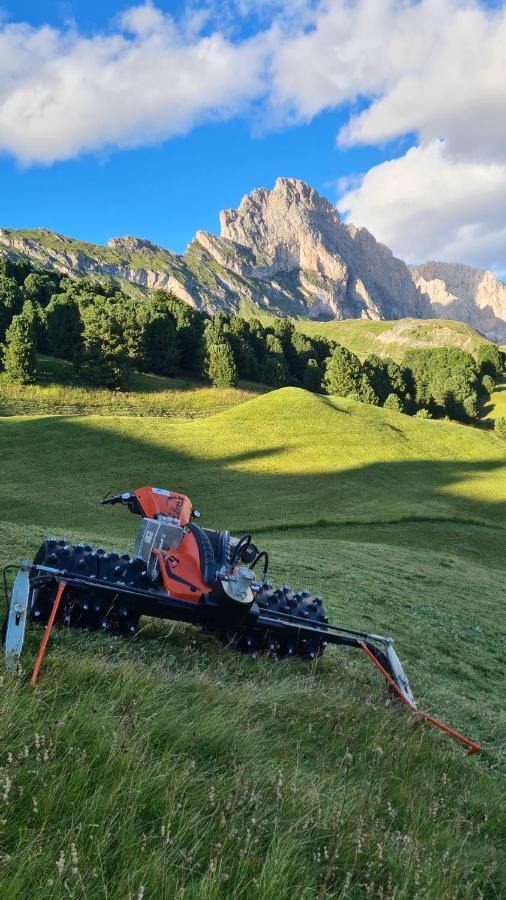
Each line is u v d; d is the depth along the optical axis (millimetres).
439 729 5941
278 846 3084
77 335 102438
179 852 2924
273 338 133625
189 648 5969
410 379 140500
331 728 5035
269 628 6203
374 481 50719
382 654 6559
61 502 34250
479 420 133625
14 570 8570
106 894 2520
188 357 113812
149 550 6141
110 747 3562
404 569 22297
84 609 5516
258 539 28234
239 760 3998
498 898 3604
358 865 3330
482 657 11789
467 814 4566
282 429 61188
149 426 55188
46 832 2855
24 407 76188
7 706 3549
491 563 33156
